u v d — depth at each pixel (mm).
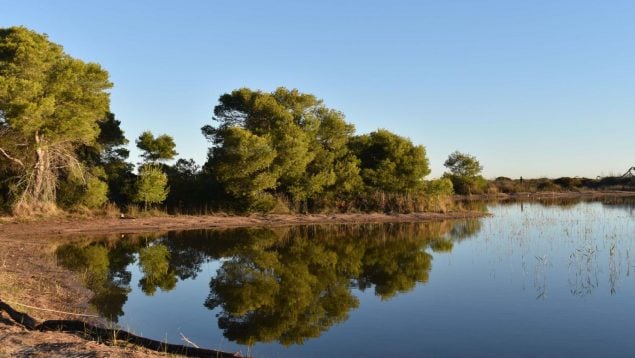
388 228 31547
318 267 18375
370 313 12234
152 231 29188
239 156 34812
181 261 19641
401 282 15688
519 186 80375
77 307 12172
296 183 38750
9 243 22344
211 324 11367
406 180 43469
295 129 37844
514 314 11977
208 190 39375
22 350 7723
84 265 17953
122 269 17750
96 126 32312
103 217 32469
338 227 32188
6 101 26625
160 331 10812
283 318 11875
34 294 12719
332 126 41344
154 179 34906
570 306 12586
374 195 41156
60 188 33000
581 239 24734
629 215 37281
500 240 25141
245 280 16172
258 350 9680
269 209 37312
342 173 40781
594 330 10703
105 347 8141
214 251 22156
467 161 70750
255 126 40469
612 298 13305
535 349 9633
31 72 27828
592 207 46594
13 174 31562
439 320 11578
